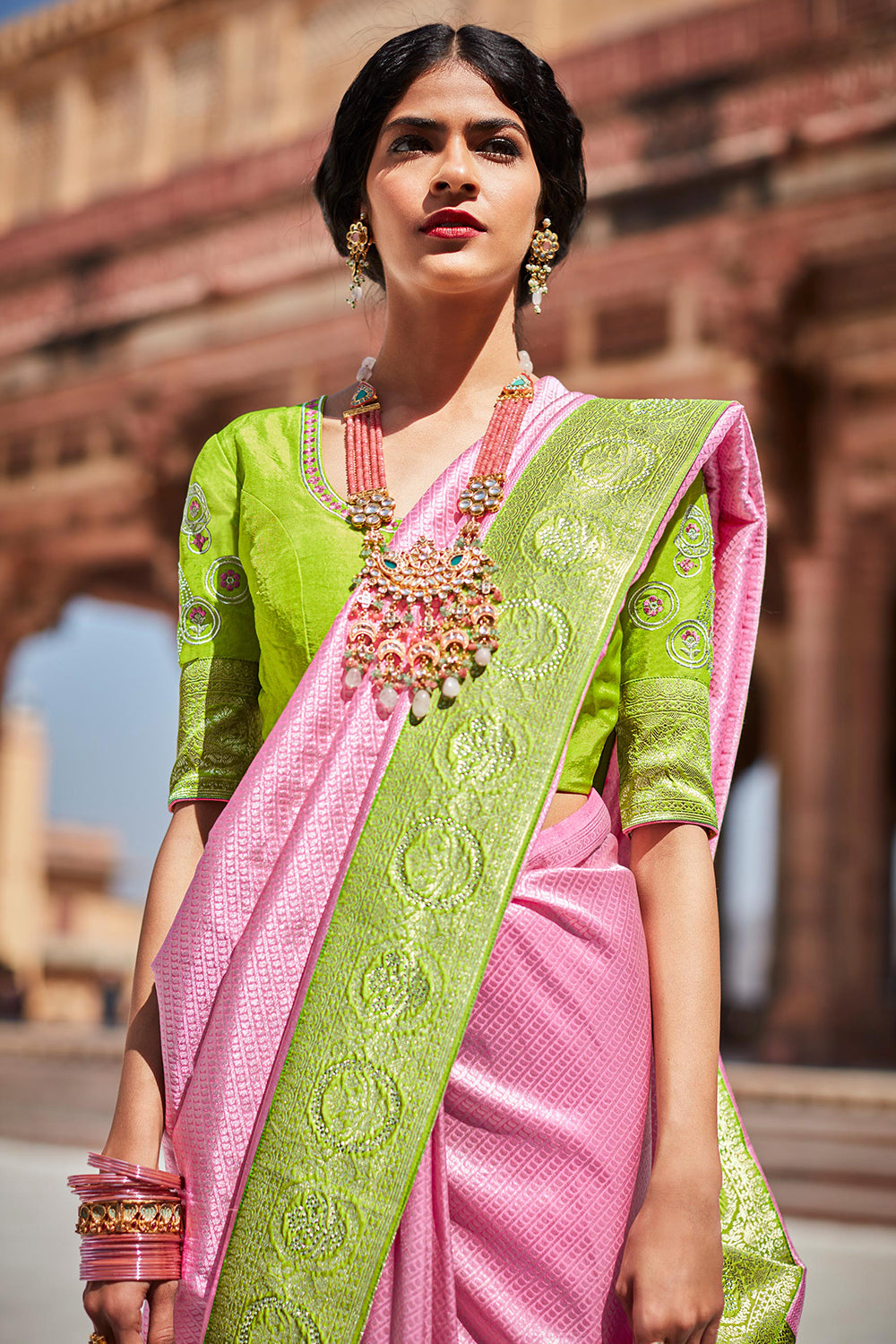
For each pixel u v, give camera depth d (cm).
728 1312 140
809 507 1586
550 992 126
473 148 150
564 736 129
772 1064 1485
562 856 131
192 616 150
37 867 3170
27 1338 241
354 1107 120
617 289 1639
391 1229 117
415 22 168
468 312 150
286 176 1912
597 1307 121
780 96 1557
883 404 1561
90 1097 905
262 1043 126
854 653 1582
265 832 132
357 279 163
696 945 131
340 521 142
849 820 1558
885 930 1570
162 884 144
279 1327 117
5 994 2628
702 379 1597
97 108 2152
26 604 2211
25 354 2141
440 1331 120
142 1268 124
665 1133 124
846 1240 387
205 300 1970
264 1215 119
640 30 1631
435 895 125
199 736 148
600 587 134
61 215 2109
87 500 2098
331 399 156
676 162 1608
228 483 151
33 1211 396
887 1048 1496
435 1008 122
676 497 139
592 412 148
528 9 1712
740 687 153
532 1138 123
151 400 2012
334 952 125
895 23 1498
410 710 132
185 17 2055
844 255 1537
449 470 143
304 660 138
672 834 136
